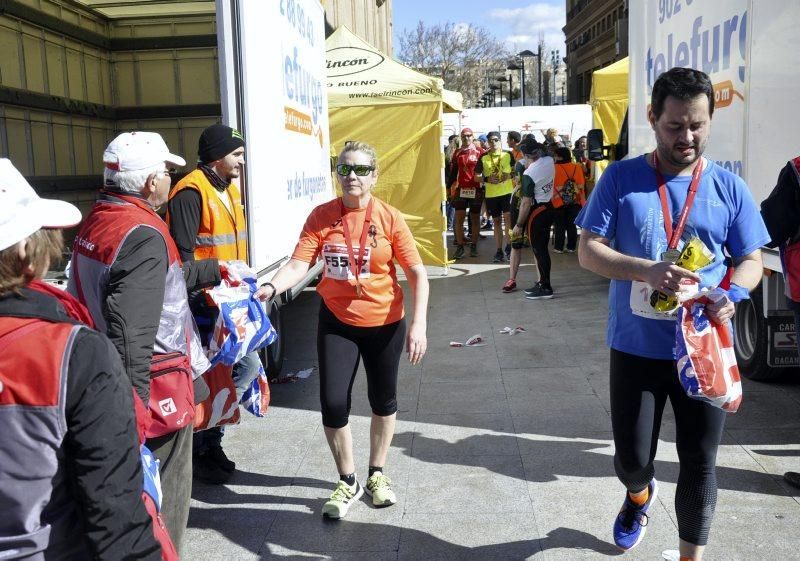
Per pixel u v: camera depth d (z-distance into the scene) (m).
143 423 2.06
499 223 12.47
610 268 2.83
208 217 4.13
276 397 5.83
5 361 1.54
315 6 7.54
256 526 3.83
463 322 8.29
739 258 2.91
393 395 3.96
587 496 4.04
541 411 5.35
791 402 5.31
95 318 2.79
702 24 5.28
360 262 3.75
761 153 4.34
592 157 8.26
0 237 1.57
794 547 3.47
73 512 1.64
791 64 3.92
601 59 48.69
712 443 2.91
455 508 3.95
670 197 2.88
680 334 2.71
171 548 1.90
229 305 3.52
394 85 11.33
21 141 6.41
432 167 11.42
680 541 3.03
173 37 8.09
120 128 8.18
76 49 7.39
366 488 4.09
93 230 2.81
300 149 6.46
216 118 8.15
